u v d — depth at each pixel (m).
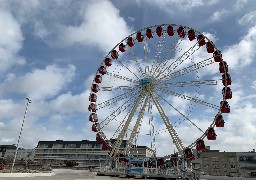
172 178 48.38
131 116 57.72
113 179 45.75
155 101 56.12
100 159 163.75
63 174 59.62
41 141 179.25
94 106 61.94
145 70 58.81
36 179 38.38
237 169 113.69
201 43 56.66
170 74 56.50
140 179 49.00
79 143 174.25
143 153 158.88
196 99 52.19
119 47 64.06
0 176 43.16
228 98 51.47
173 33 60.00
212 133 49.19
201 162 119.44
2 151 180.38
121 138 58.28
